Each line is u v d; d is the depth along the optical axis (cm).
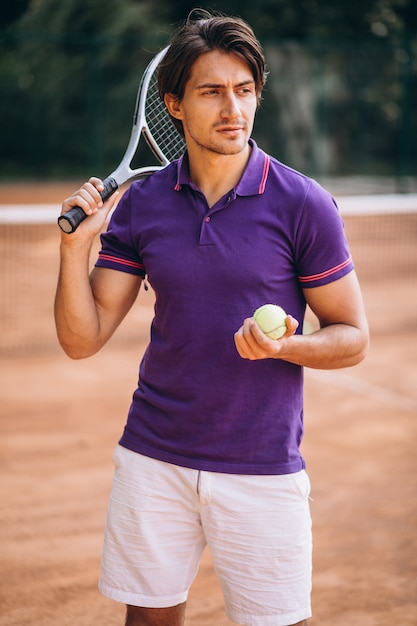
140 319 994
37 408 653
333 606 368
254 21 2572
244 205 242
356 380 737
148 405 255
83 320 256
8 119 2397
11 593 377
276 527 244
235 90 239
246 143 241
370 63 2267
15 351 838
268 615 247
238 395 242
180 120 261
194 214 246
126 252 262
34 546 423
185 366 245
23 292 1146
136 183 263
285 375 245
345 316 246
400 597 376
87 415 638
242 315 240
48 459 544
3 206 1798
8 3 2689
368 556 414
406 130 2089
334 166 2281
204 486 243
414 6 2623
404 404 670
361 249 1472
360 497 486
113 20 2498
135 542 253
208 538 251
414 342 877
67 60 2389
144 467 252
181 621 264
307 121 2248
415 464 540
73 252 253
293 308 247
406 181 2097
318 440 584
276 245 240
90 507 472
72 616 359
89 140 2147
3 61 2397
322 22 2581
